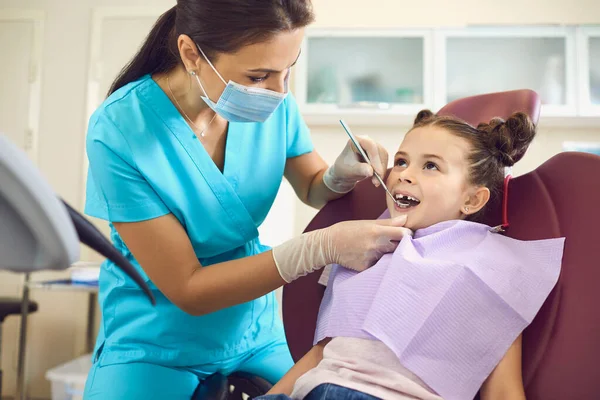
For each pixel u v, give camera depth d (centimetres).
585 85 280
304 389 99
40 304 333
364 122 300
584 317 93
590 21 284
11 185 41
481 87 288
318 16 295
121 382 116
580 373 90
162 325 121
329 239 106
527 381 96
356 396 93
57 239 44
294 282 121
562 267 98
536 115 126
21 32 344
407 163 117
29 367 329
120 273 125
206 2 101
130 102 118
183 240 111
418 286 101
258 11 98
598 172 101
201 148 122
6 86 344
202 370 125
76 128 338
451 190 112
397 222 110
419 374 96
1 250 46
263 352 135
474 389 96
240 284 106
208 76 109
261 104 111
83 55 339
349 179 125
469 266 100
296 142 140
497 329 97
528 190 110
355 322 104
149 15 336
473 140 115
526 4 288
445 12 290
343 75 295
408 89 292
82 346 329
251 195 130
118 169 111
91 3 340
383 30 291
